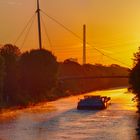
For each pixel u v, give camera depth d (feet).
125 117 344.90
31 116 359.66
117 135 262.47
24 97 470.39
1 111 392.47
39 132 276.82
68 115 366.02
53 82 526.98
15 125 306.55
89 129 285.84
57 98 568.41
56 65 527.81
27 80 506.07
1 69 425.69
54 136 263.29
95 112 389.19
